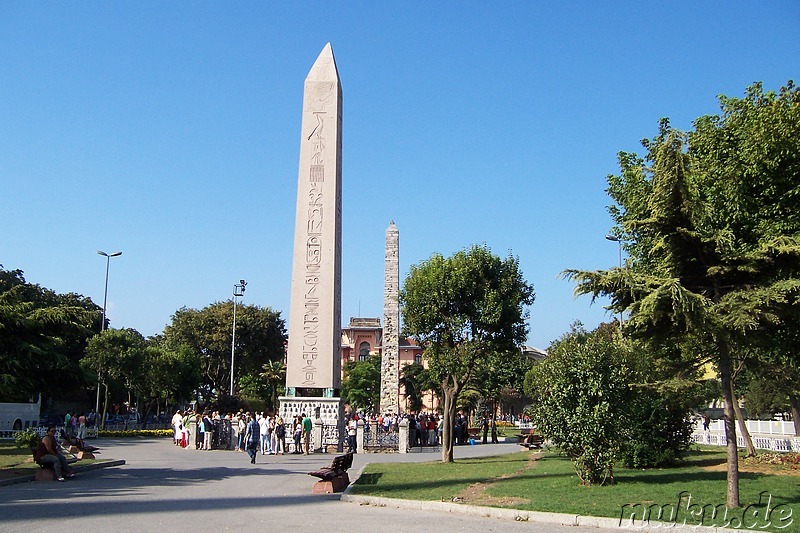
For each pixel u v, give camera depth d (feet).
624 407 61.93
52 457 70.44
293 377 115.14
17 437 91.66
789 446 119.75
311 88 117.19
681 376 58.23
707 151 79.20
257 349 280.72
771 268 48.39
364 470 82.17
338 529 42.09
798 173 70.95
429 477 72.23
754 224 71.05
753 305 44.80
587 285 49.16
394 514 49.06
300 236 115.85
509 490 58.49
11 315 88.63
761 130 71.46
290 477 77.25
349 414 185.26
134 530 40.68
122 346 208.64
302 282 115.75
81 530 40.45
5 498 55.62
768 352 64.64
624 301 50.08
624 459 75.25
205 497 58.13
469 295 106.42
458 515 48.65
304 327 115.65
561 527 43.34
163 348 241.55
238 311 278.46
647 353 60.49
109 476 76.18
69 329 96.73
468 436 176.86
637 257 87.30
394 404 209.56
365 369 327.47
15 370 91.20
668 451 74.33
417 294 107.55
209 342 273.13
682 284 50.55
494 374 183.73
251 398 280.10
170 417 274.57
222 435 130.82
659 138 91.35
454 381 104.73
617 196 93.76
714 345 50.42
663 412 75.15
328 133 116.37
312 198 115.55
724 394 47.75
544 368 70.33
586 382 61.16
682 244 49.67
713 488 54.85
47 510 48.80
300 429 117.91
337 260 117.60
